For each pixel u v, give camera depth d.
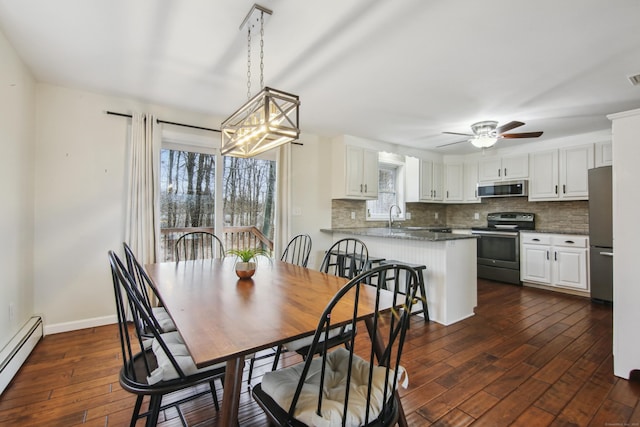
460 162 5.69
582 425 1.62
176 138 3.44
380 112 3.43
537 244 4.43
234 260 2.81
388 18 1.80
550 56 2.21
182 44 2.09
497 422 1.65
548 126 3.85
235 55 2.23
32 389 1.91
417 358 2.35
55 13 1.76
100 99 2.97
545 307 3.60
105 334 2.75
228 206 3.93
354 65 2.38
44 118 2.71
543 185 4.59
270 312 1.36
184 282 1.93
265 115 1.64
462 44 2.07
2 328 2.05
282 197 4.05
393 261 3.47
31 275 2.62
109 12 1.76
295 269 2.37
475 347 2.54
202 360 0.93
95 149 2.94
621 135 2.07
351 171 4.51
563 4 1.67
